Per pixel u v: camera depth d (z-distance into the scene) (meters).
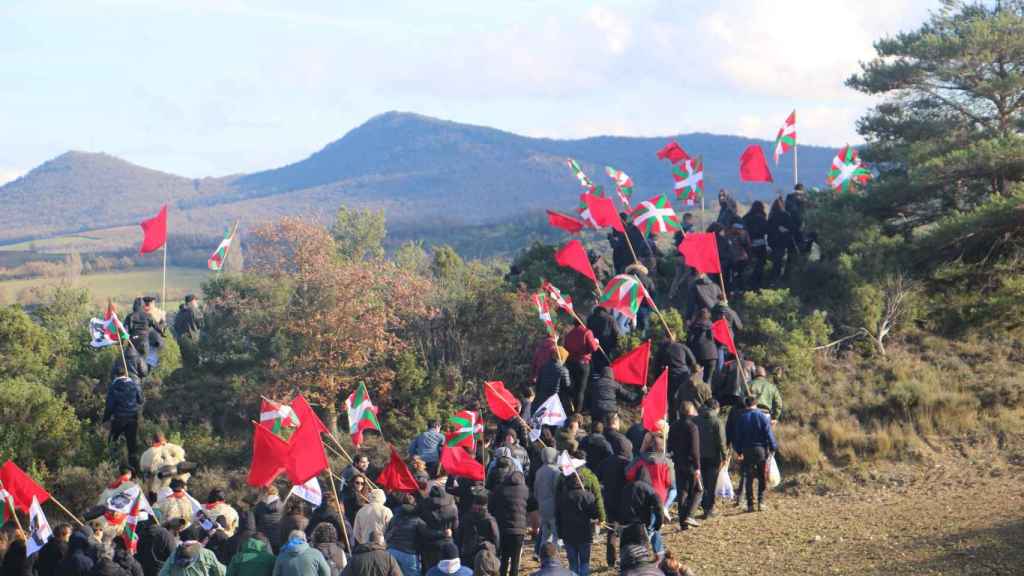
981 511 14.74
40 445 24.14
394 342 25.47
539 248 30.27
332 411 24.42
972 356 22.95
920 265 25.69
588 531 13.25
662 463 13.64
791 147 26.64
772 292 24.42
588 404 20.69
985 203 24.34
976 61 28.30
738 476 18.95
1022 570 11.60
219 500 14.26
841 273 24.89
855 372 22.27
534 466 16.05
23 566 14.13
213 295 28.92
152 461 18.28
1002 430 18.97
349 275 25.62
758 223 26.25
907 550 13.12
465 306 26.02
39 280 129.25
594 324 20.38
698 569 13.66
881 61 30.56
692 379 17.34
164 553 13.16
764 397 17.64
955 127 29.38
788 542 14.46
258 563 11.52
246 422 25.62
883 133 31.41
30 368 27.48
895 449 19.02
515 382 24.89
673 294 26.20
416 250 63.81
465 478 14.61
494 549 12.05
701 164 24.28
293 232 33.72
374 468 18.20
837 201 27.95
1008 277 25.08
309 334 25.00
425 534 12.85
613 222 20.25
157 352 24.67
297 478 13.34
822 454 19.17
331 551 12.09
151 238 24.78
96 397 26.78
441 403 24.48
